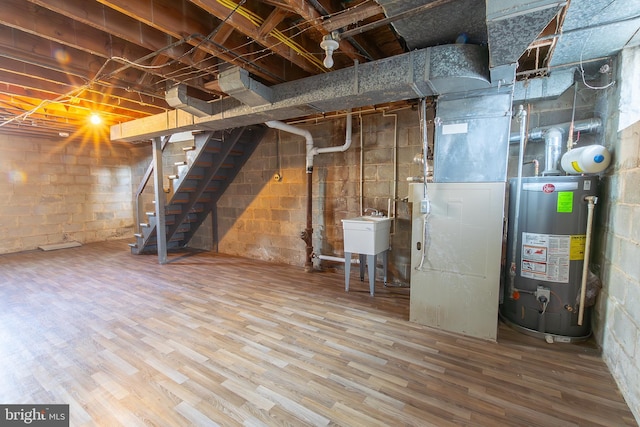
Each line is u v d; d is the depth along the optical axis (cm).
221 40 217
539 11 135
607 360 206
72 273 428
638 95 201
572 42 200
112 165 688
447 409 167
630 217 182
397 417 161
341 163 418
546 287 240
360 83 238
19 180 561
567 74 248
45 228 596
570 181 228
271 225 495
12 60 261
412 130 365
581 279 232
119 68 260
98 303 317
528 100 264
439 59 210
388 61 226
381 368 204
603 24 177
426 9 164
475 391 181
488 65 206
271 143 481
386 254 368
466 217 244
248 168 511
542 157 286
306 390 182
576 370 201
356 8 171
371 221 332
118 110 405
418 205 260
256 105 291
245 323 270
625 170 192
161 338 243
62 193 616
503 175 233
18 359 214
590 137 261
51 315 287
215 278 405
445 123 247
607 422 158
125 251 572
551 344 234
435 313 260
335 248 434
